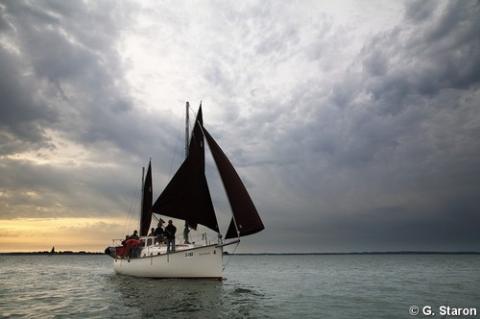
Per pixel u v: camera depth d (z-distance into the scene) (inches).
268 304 768.9
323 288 1135.0
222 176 986.7
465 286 1210.0
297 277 1664.6
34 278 1503.4
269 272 2128.4
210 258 965.8
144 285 997.2
